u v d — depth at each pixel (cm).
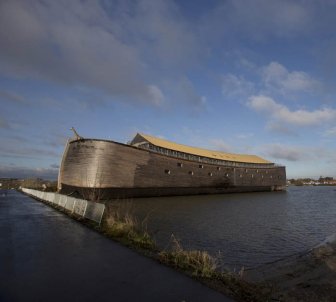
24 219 1633
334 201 4728
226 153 8406
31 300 476
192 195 5956
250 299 520
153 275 612
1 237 1062
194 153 6378
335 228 1980
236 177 7375
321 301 718
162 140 6262
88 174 4284
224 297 504
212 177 6575
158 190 5184
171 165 5481
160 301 474
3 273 624
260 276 917
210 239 1497
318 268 1016
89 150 4388
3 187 13762
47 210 2220
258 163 8400
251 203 4119
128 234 1086
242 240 1502
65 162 4838
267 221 2275
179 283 566
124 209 2716
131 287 539
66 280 576
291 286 827
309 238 1603
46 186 7456
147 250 859
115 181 4400
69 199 2098
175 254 782
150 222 1991
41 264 695
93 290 522
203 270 647
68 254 798
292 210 3198
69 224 1412
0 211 2145
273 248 1334
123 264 696
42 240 998
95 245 916
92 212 1495
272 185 8731
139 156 4803
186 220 2181
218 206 3512
